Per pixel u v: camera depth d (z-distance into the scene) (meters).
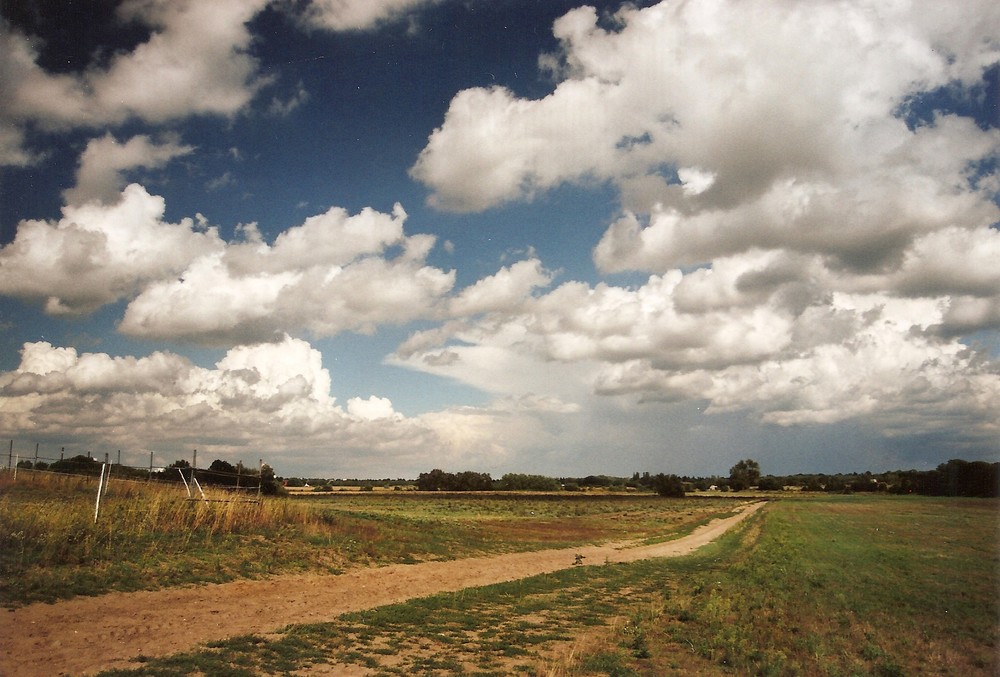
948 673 14.02
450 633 16.17
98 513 24.00
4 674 10.99
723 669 13.56
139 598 17.62
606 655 14.23
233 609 17.55
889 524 61.75
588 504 110.75
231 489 35.44
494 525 58.22
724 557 37.81
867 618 19.22
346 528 34.88
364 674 12.30
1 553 18.70
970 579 27.47
